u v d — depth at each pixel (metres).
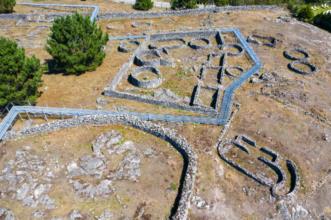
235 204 24.48
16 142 29.58
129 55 44.91
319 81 39.84
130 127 31.45
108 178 26.27
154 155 28.41
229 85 38.19
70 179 26.16
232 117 33.03
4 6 56.53
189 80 39.44
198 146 29.22
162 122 31.81
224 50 46.62
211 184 25.69
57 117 32.50
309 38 49.78
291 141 30.69
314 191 26.08
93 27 39.56
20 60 31.08
